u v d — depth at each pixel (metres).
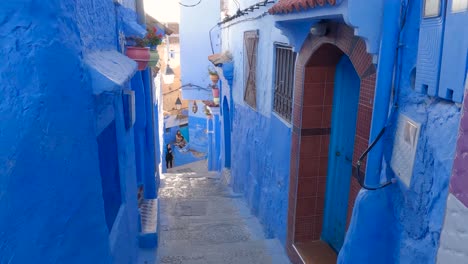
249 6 7.01
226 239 5.96
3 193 1.56
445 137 2.03
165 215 7.24
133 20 5.54
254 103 6.98
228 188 9.66
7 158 1.60
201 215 7.24
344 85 4.28
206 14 14.27
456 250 1.75
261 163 6.61
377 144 2.67
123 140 3.93
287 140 5.09
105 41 3.43
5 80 1.68
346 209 4.36
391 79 2.56
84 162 2.28
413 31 2.37
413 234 2.36
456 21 1.92
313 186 4.66
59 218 1.96
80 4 2.49
